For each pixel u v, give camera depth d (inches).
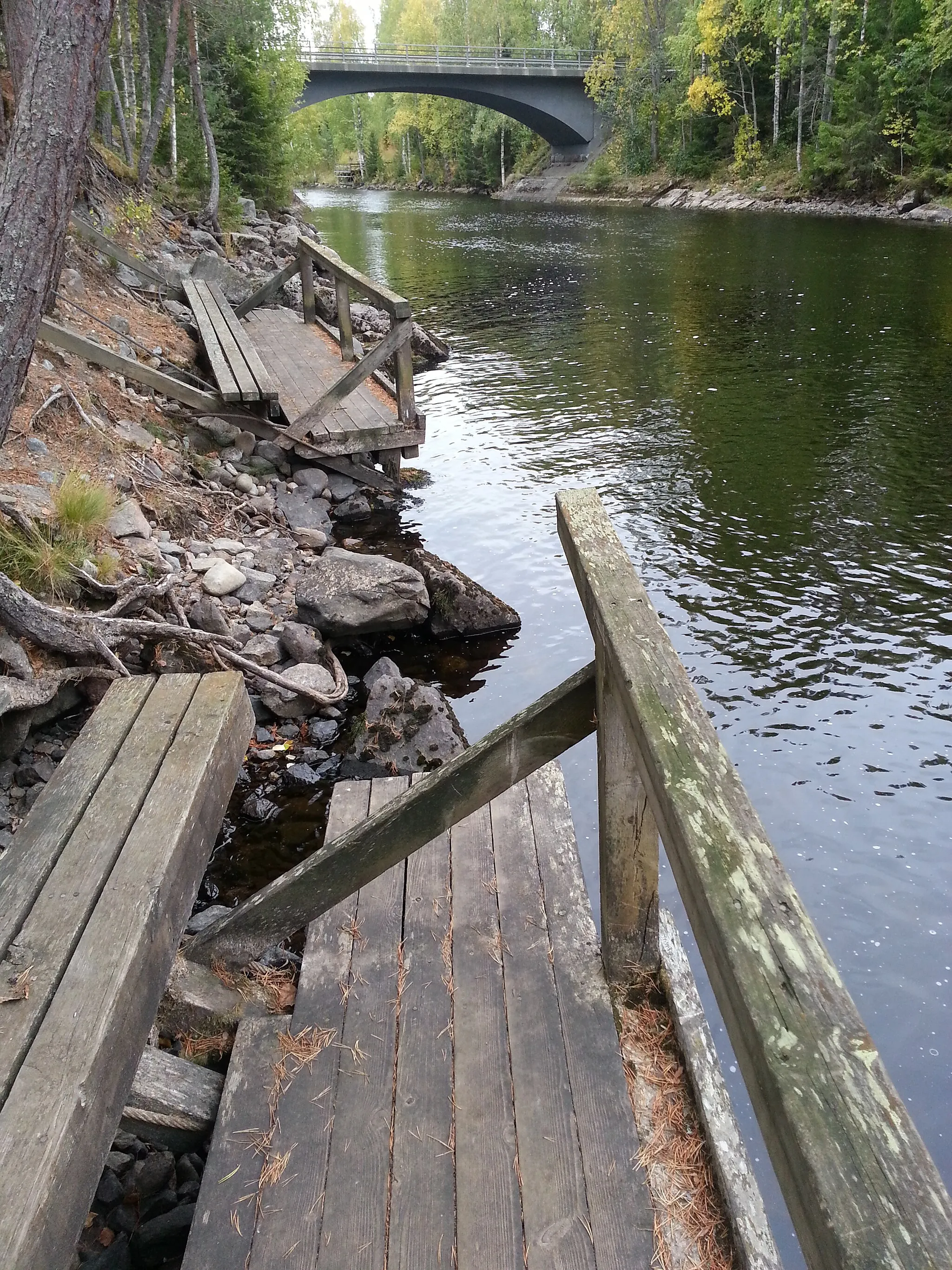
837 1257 32.1
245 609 218.7
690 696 68.9
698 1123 83.3
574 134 2050.9
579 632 234.8
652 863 89.4
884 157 1310.3
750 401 441.4
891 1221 32.5
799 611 246.5
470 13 2664.9
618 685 76.1
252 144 940.6
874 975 141.7
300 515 293.6
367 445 308.7
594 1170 78.2
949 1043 131.0
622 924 92.9
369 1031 92.8
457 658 223.0
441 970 99.7
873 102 1317.7
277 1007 100.6
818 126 1499.8
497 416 430.9
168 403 307.9
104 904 75.1
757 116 1658.5
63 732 169.5
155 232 555.8
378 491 323.3
